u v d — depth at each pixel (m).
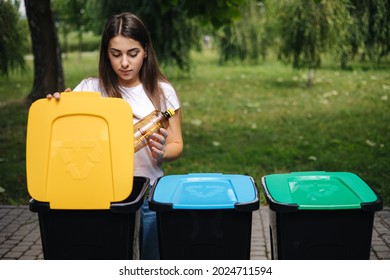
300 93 13.66
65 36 26.77
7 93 14.29
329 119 10.20
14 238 4.84
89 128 2.54
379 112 10.61
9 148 8.30
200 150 8.02
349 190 2.73
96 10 11.48
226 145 8.34
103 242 2.58
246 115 10.97
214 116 10.95
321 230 2.59
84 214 2.57
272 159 7.46
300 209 2.52
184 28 12.20
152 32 11.53
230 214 2.54
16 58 11.46
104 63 2.97
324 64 19.89
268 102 12.50
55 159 2.54
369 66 17.23
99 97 2.55
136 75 3.00
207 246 2.57
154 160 2.98
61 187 2.53
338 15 10.82
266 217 5.27
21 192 6.18
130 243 2.59
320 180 2.90
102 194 2.52
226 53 17.30
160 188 2.72
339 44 11.57
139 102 2.97
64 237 2.60
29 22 10.42
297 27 12.20
